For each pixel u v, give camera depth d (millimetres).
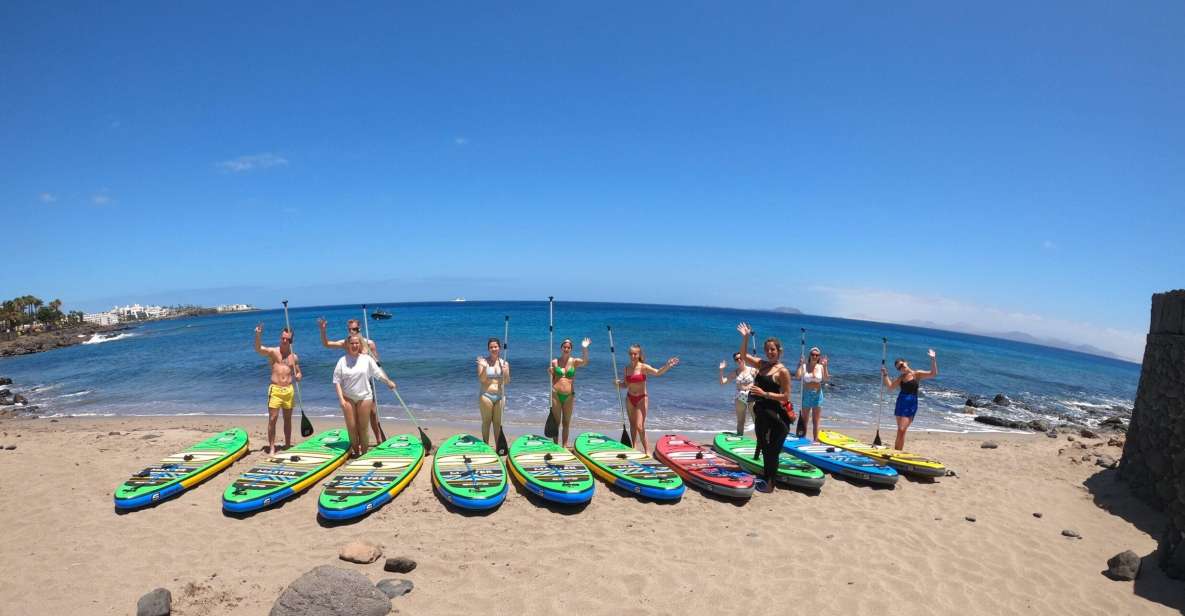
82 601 4691
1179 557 5383
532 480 7023
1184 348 7027
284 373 8555
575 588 4961
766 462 7578
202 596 4723
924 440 12359
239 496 6535
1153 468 7430
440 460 7945
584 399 15523
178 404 15375
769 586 5121
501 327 42375
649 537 6062
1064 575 5543
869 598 4988
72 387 19609
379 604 4430
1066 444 12367
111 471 8172
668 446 9008
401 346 27641
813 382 9773
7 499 6988
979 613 4828
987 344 85938
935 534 6449
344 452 8289
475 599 4742
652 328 43219
